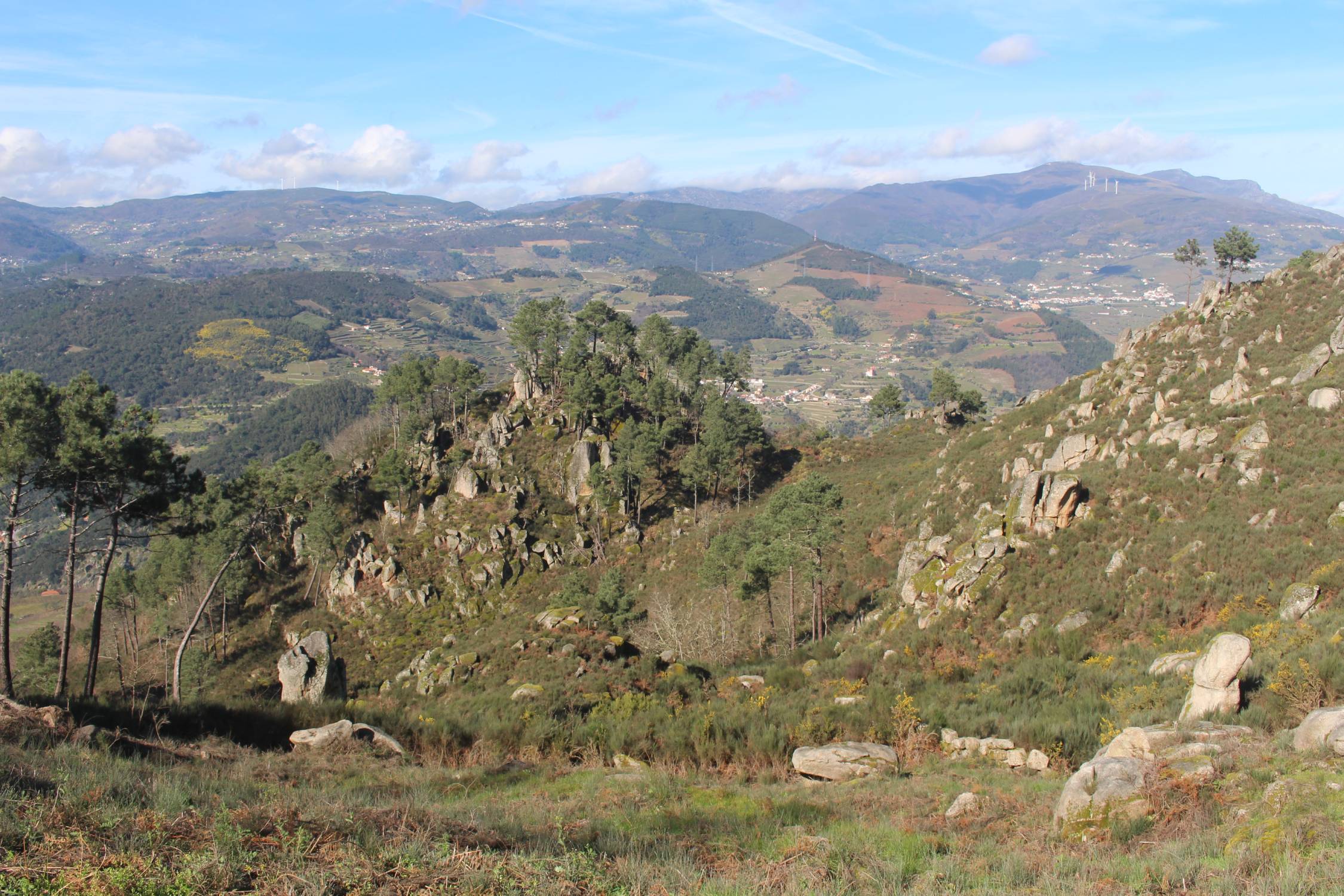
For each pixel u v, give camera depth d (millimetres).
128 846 9961
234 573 84875
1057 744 20531
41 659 79750
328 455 110062
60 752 15852
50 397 39719
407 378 108125
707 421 107688
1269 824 11445
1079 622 35844
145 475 42562
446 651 69188
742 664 47281
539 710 28109
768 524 58062
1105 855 12047
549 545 90188
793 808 16562
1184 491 44094
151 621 93750
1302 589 28703
